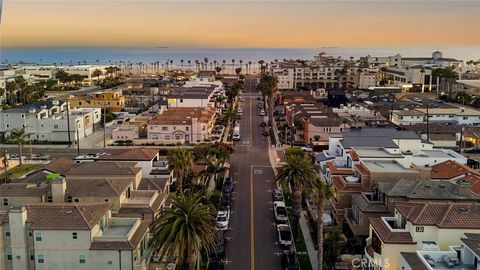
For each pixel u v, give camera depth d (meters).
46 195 69.25
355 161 84.88
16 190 69.50
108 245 55.34
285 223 78.19
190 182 88.88
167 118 146.62
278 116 183.75
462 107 184.50
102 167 79.44
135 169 80.44
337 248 62.56
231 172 109.88
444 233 51.28
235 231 76.00
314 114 150.38
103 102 195.25
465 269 44.44
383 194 67.12
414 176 73.50
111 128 163.00
